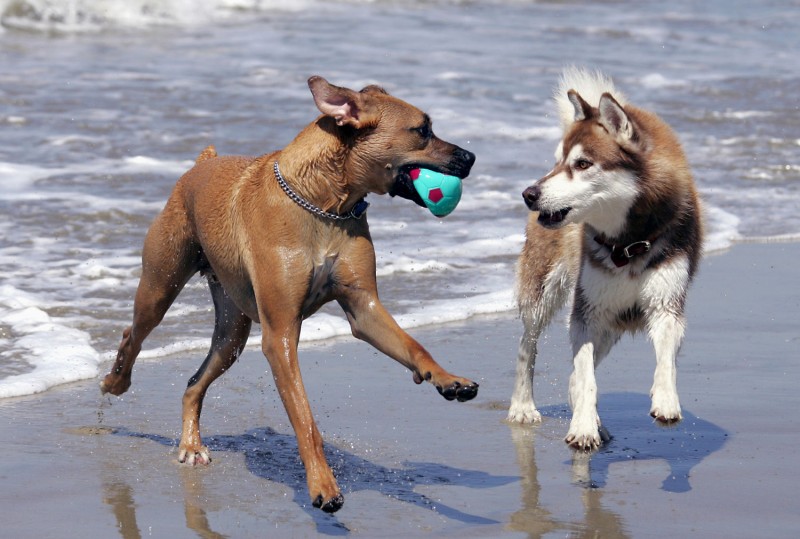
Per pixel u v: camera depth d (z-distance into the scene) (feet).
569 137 29.86
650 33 103.55
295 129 65.10
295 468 28.43
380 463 28.76
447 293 44.45
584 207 29.37
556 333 41.27
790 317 41.68
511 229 52.54
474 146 65.26
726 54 95.50
